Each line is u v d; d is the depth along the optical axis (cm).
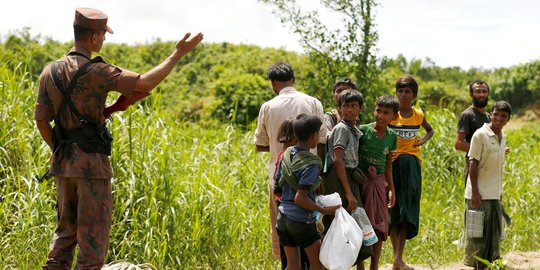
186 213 688
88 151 436
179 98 2709
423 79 3894
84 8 447
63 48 2608
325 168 552
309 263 525
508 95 3775
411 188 639
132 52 3347
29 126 714
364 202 567
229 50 3278
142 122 721
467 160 700
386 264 736
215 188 716
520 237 880
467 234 668
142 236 644
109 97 712
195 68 3083
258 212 773
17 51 2372
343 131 543
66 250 459
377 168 571
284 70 578
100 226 443
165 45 3397
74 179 438
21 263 598
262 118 575
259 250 727
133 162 678
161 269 632
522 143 1195
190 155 810
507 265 700
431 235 849
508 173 1022
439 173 1077
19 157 692
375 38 1159
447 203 991
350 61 1166
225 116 2198
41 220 626
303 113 552
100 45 450
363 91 1153
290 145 520
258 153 955
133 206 651
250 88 2267
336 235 497
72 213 455
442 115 1151
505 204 974
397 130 642
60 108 436
